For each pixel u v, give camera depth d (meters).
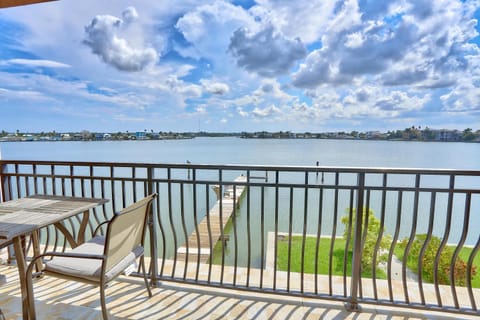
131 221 1.70
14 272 2.37
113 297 2.04
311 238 6.66
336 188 1.87
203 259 5.45
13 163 2.46
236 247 2.12
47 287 2.15
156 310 1.89
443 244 1.81
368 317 1.83
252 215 8.84
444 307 1.84
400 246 5.68
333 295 1.99
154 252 2.18
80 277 1.58
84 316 1.82
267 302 1.98
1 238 1.39
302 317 1.83
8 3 2.36
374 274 1.93
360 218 1.84
